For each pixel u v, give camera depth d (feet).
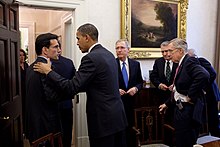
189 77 7.05
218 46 14.76
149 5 12.37
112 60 5.98
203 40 14.62
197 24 14.32
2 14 6.15
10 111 6.72
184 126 7.17
